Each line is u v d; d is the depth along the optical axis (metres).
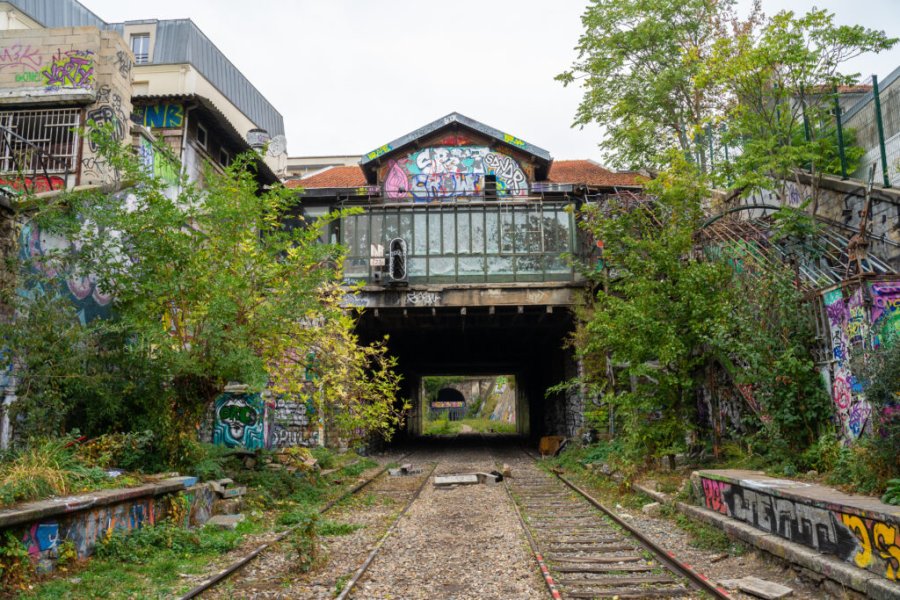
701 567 8.74
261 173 24.72
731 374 14.31
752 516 9.66
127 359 12.19
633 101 22.84
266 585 8.07
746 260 15.38
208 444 15.84
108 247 12.61
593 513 13.18
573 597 7.46
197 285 12.31
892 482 7.65
